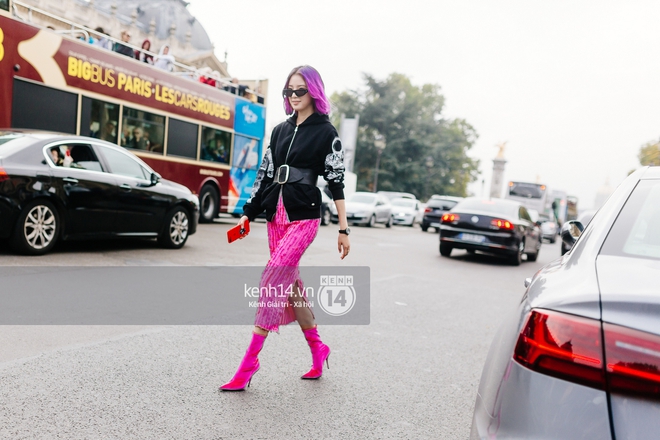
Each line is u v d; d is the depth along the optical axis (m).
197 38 55.12
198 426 2.77
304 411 3.09
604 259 1.85
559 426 1.41
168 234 8.88
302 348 4.30
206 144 13.95
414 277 8.59
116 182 7.88
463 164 73.56
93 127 10.43
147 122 11.88
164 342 4.08
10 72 8.71
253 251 9.68
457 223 12.39
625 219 2.06
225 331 4.50
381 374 3.85
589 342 1.43
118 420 2.76
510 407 1.53
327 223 20.22
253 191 3.45
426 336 5.01
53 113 9.54
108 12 45.25
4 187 6.54
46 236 7.08
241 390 3.30
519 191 37.41
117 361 3.60
